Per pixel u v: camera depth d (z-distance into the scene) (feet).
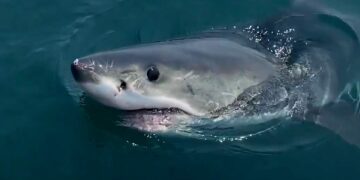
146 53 4.81
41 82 5.72
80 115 5.24
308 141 5.10
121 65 4.62
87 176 4.82
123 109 4.75
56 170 4.89
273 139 5.10
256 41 5.83
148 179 4.75
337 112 5.42
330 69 5.76
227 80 4.99
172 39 5.47
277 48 5.79
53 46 6.23
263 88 5.15
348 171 4.89
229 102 4.99
